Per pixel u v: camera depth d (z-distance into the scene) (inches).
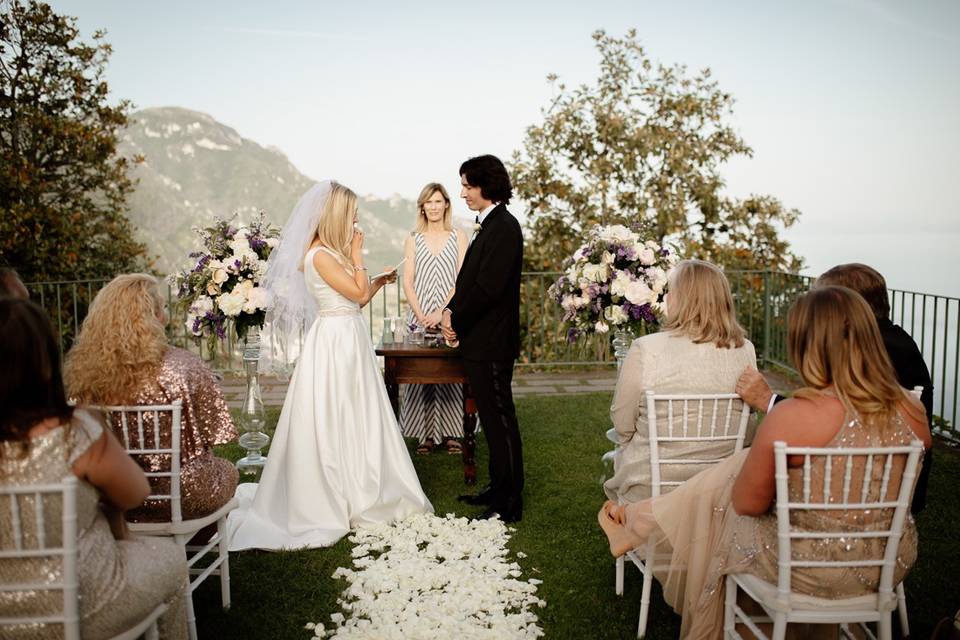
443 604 117.4
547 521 155.5
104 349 104.7
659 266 176.7
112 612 76.2
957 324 206.8
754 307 363.3
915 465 80.0
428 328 180.4
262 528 147.0
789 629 98.3
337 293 152.2
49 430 72.5
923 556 137.3
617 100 424.5
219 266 165.6
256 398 184.1
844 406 81.4
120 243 422.3
